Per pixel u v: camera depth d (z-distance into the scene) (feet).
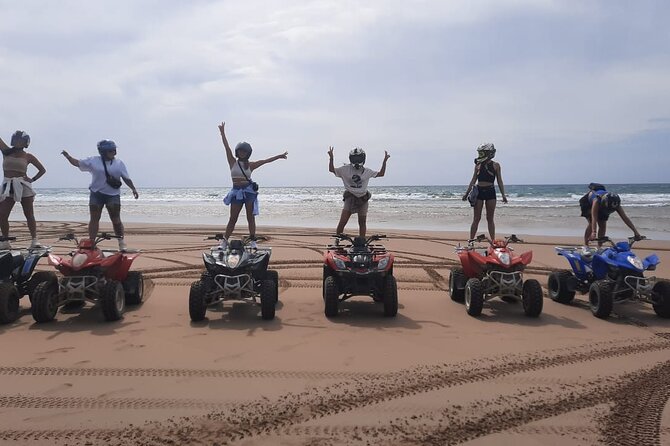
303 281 32.22
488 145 30.60
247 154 29.68
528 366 17.28
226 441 12.10
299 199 184.55
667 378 16.28
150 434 12.39
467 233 60.23
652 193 198.70
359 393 14.94
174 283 30.99
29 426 12.71
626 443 12.13
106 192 28.14
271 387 15.31
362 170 31.14
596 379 16.16
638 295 23.44
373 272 23.16
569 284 26.45
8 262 23.03
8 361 17.24
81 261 21.98
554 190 252.01
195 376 16.10
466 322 23.00
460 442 12.17
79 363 17.11
